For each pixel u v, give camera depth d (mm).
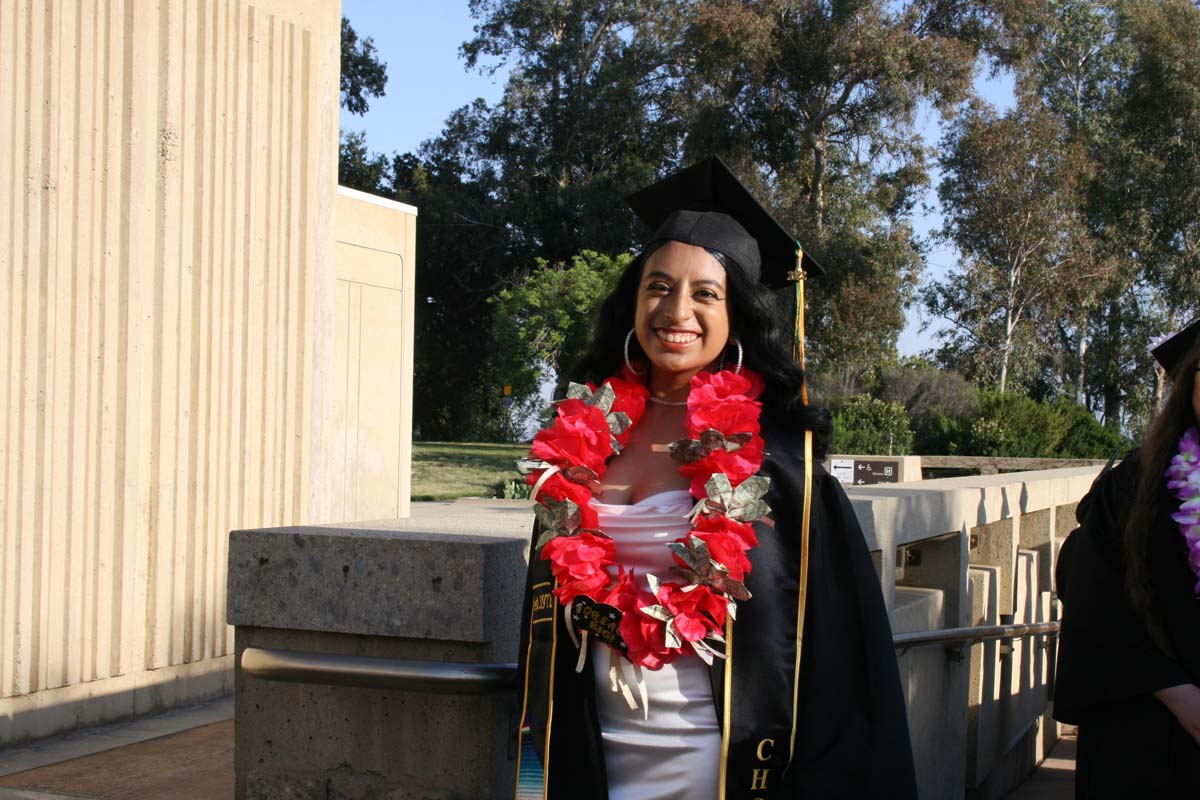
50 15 4875
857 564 2148
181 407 5547
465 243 41438
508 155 42594
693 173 2414
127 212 5223
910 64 32906
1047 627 6441
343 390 7129
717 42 33250
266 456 6070
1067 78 43438
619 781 2111
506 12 43062
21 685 4816
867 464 12695
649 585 2053
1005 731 6539
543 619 2160
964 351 38656
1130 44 42375
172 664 5523
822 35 32906
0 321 4711
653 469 2238
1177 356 3018
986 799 6297
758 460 2109
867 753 2025
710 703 2066
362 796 2607
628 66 40469
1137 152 38938
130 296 5238
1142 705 2752
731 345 2334
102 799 4102
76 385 5039
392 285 7656
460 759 2551
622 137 41406
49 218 4895
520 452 23078
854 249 34094
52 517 4941
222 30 5703
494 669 2391
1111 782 2787
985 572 6000
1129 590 2727
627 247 38406
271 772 2686
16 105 4758
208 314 5676
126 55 5219
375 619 2545
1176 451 2754
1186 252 38875
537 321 28375
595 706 2139
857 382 29203
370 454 7434
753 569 2057
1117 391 41688
